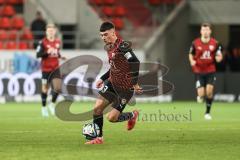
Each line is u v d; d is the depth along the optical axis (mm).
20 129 48719
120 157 31609
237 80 97188
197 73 63312
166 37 101250
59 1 103000
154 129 48469
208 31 62625
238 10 104188
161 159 31047
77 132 45969
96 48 100562
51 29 66688
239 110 77625
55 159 30781
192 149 35188
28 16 103438
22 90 93062
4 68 93000
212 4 104438
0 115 66688
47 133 45094
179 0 105438
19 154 32781
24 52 92812
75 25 103250
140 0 107250
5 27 101938
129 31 102562
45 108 66312
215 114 69562
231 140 40281
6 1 105750
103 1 107812
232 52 102938
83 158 31156
